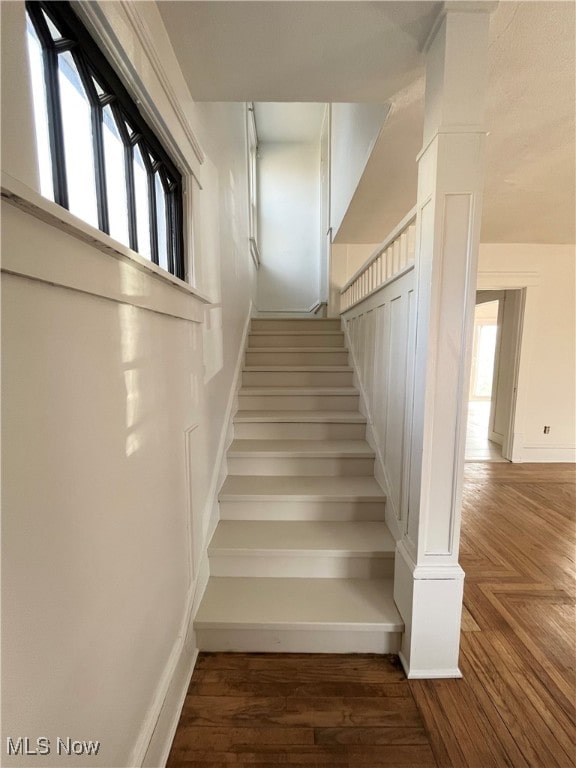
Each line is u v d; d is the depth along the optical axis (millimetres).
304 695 1326
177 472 1271
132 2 881
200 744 1162
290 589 1676
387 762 1116
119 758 837
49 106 680
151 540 1033
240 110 3035
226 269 2375
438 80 1190
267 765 1108
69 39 738
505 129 1839
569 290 3982
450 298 1242
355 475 2268
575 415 4102
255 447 2332
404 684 1367
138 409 943
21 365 527
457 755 1135
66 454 634
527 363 4031
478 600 1831
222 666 1448
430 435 1298
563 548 2314
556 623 1677
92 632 720
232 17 1157
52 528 598
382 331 2109
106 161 908
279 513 2004
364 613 1527
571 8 1137
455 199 1198
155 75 1062
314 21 1183
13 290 508
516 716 1250
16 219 499
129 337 889
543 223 3309
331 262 4348
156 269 981
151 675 1034
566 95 1573
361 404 2670
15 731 521
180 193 1473
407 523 1495
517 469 3887
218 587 1687
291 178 5367
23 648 534
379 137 1968
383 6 1121
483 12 1136
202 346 1662
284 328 3914
